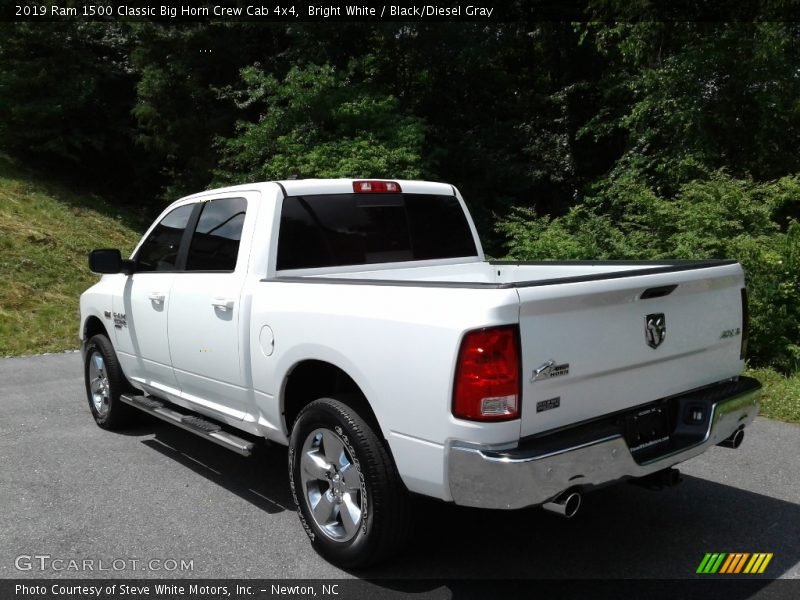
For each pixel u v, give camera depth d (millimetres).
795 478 4723
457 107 19453
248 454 4059
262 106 18734
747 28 11766
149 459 5262
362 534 3385
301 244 4312
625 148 15719
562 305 3006
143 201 20188
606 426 3174
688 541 3834
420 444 3092
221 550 3797
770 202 8797
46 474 4953
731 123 12234
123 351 5555
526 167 17531
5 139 18688
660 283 3348
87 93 18312
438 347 3000
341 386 3910
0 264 12414
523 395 2912
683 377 3615
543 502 2936
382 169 14281
